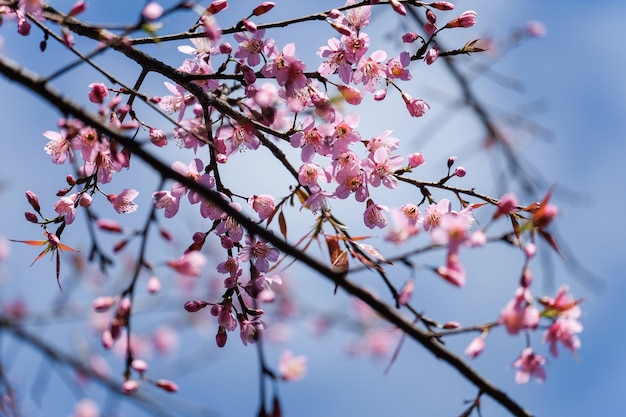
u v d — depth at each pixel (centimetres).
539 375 148
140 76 152
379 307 141
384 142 152
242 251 151
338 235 149
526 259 145
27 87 139
